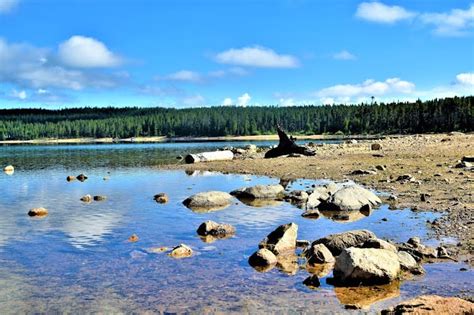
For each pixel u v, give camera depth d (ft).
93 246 47.16
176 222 58.23
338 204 63.16
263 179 99.91
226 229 52.08
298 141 402.11
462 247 43.16
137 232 53.06
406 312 27.71
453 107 451.94
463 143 153.28
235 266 40.24
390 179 86.17
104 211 66.33
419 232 49.08
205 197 70.64
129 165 151.43
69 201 76.23
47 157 216.33
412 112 494.59
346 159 125.39
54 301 32.81
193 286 35.50
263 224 56.39
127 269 39.68
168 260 42.06
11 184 102.32
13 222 59.26
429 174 88.48
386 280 35.19
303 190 77.82
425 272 37.11
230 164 134.92
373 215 58.80
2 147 403.54
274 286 35.35
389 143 177.47
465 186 73.61
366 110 580.30
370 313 29.99
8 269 39.99
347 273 35.68
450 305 27.96
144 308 31.48
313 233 51.03
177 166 139.64
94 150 291.38
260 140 524.11
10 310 31.32
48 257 43.47
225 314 30.32
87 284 36.14
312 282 35.68
